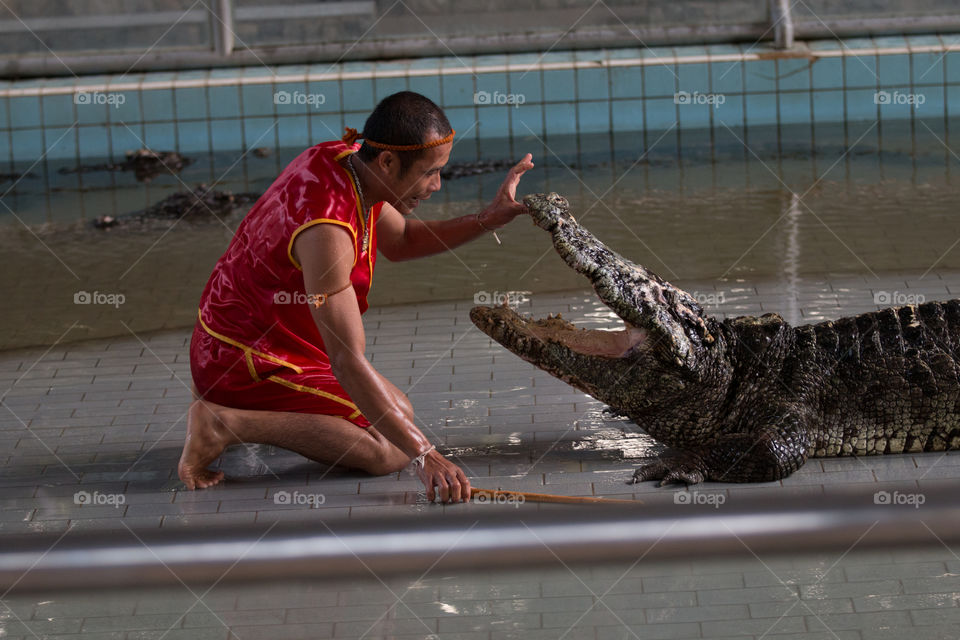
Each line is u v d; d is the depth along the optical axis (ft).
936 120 48.93
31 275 34.22
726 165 44.04
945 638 14.01
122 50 50.90
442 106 49.62
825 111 49.52
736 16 50.55
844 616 14.69
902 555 16.25
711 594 15.47
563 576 16.15
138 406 24.00
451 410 23.17
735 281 30.58
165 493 19.62
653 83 49.37
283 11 50.78
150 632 14.97
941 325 21.15
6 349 27.89
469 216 21.34
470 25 51.06
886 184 39.93
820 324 21.56
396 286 32.24
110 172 47.65
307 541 5.36
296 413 19.99
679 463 19.61
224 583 5.31
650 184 41.91
